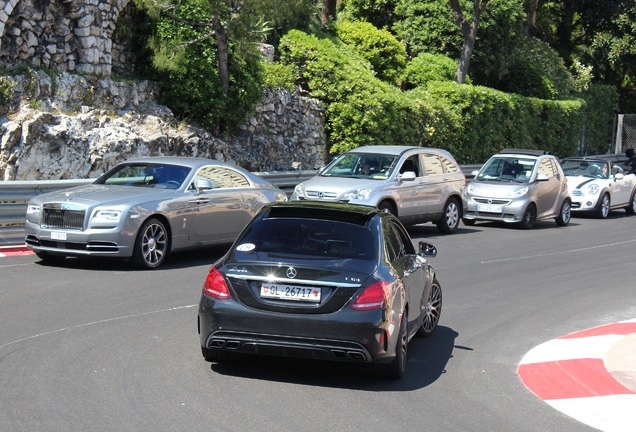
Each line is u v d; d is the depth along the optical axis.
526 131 38.94
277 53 29.73
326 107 28.72
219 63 23.94
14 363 8.37
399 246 9.30
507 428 7.16
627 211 30.34
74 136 20.14
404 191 19.94
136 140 21.30
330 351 7.80
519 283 15.05
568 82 45.81
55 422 6.66
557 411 7.70
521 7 40.53
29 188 16.34
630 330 11.40
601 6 50.22
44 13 21.06
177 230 14.64
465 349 10.15
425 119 31.25
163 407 7.19
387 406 7.61
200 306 8.16
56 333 9.70
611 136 50.22
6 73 20.05
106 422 6.72
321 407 7.45
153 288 12.69
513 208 23.78
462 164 34.25
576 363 9.46
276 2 23.64
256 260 8.10
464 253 18.45
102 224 13.62
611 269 17.12
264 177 21.69
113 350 9.09
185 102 23.86
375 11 39.72
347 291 7.83
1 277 12.94
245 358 8.98
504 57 40.41
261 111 26.53
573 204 28.12
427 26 38.59
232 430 6.69
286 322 7.79
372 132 28.64
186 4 23.94
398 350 8.30
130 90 22.78
